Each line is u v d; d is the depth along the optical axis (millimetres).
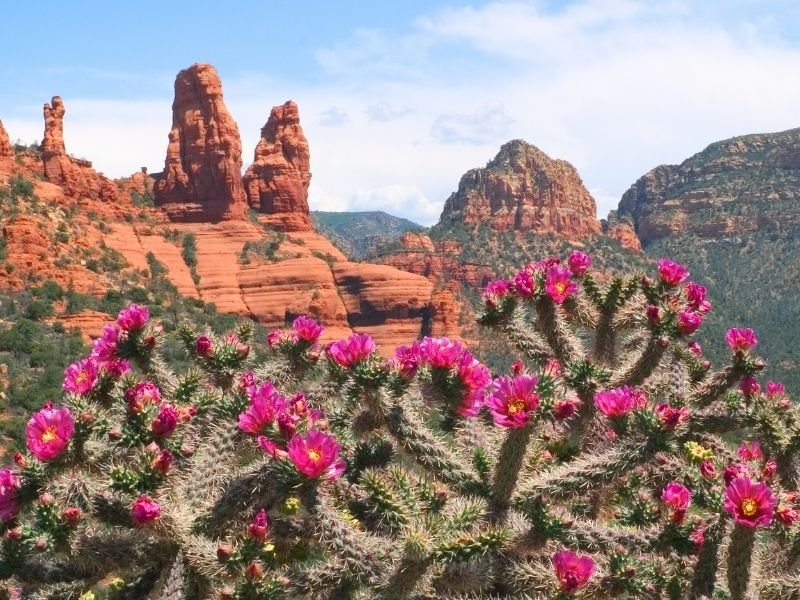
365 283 99812
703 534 4754
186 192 112438
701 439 6559
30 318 64188
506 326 6746
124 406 4805
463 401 5023
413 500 4797
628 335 8273
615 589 4457
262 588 4113
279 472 4355
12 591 4367
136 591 4434
